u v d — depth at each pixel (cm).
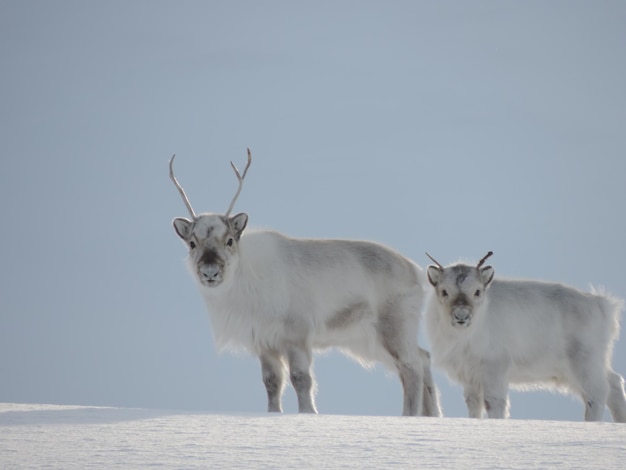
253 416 3328
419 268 6169
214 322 5559
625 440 2512
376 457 2208
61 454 2239
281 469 2027
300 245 5753
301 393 5466
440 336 6297
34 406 3794
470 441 2495
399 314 5959
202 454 2247
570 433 2706
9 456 2203
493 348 6300
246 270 5462
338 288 5741
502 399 6288
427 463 2117
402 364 5962
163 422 3016
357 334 5884
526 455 2239
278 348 5534
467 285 6156
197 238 5441
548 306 6606
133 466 2052
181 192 5759
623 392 6912
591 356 6681
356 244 5956
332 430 2775
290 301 5534
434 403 6122
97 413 3394
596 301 6794
